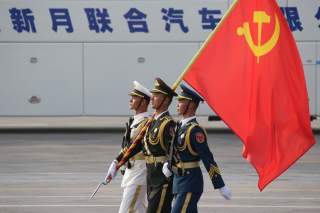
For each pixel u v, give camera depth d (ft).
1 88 184.34
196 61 69.56
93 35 183.83
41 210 92.48
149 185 68.80
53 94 184.55
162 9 183.01
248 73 69.51
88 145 162.09
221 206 95.61
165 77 183.73
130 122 73.97
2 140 172.35
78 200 99.50
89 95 184.75
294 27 182.91
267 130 68.69
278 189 109.60
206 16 182.91
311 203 98.02
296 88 68.85
